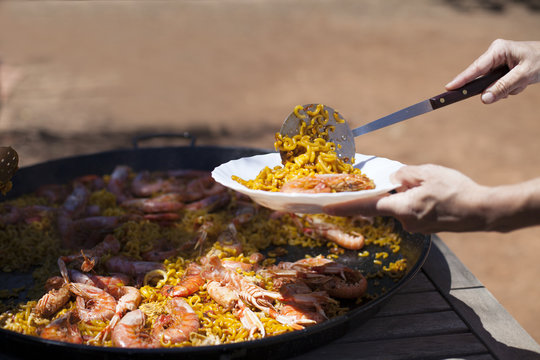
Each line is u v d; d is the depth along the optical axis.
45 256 1.18
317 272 1.05
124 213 1.33
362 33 5.62
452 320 1.02
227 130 3.18
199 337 0.94
